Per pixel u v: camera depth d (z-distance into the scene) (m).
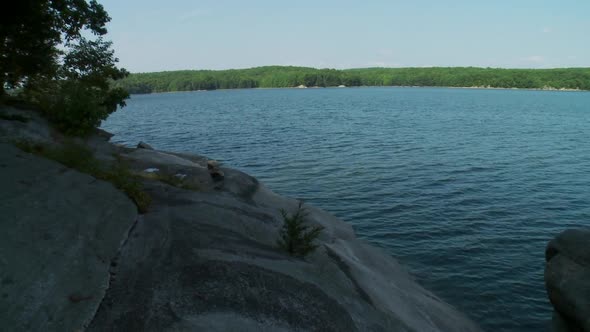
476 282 14.77
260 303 7.15
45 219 8.07
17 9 15.81
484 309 13.13
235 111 94.38
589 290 9.18
